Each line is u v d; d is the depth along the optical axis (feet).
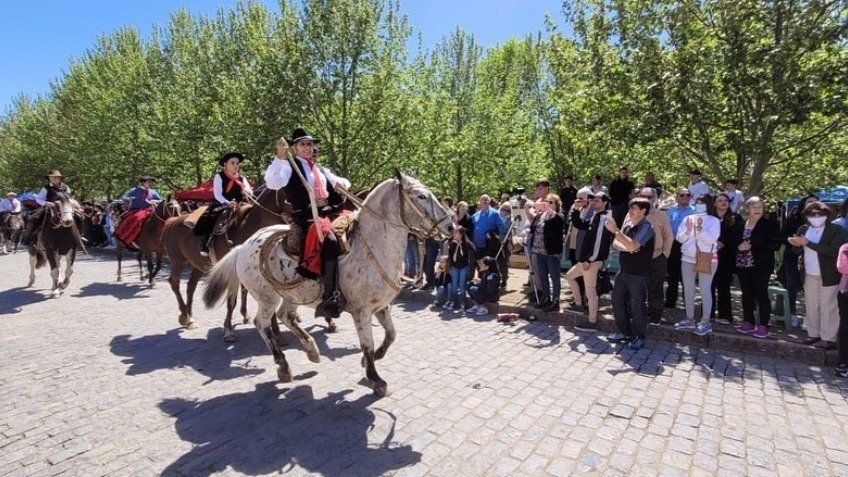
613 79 35.29
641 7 34.50
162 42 80.89
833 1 29.63
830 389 17.28
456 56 78.02
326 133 54.85
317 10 50.72
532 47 73.82
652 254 21.95
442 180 71.41
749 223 22.70
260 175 56.29
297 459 12.72
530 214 29.04
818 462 12.50
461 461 12.56
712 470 12.14
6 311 29.86
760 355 21.08
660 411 15.47
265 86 52.19
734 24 30.60
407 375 18.60
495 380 18.10
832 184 40.32
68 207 34.96
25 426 14.57
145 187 41.22
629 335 23.07
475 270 31.09
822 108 28.12
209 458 12.79
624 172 33.63
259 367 19.58
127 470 12.26
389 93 53.01
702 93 32.17
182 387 17.56
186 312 25.72
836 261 19.57
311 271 15.76
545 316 27.12
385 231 15.81
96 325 26.40
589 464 12.40
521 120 71.77
